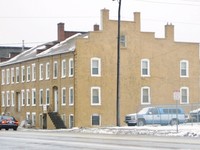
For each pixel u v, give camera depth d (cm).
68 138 3675
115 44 6856
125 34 6912
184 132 4016
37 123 7525
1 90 8806
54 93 7175
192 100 7306
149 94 7038
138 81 6975
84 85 6656
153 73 7088
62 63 6962
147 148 2545
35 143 3094
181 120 6009
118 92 5625
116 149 2503
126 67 6900
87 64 6681
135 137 3719
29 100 7838
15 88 8306
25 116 7956
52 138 3688
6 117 6062
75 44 6681
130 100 6894
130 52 6931
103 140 3366
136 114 5953
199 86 7369
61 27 7919
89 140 3378
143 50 7038
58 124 6781
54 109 7150
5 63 8606
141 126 5509
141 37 7031
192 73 7338
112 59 6825
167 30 7219
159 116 5959
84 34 7412
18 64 8231
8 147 2772
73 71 6669
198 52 7381
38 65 7588
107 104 6769
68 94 6794
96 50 6738
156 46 7125
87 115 6650
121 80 6850
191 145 2786
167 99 7150
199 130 4197
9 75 8531
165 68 7169
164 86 7150
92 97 6694
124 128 5028
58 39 7938
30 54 8219
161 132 4203
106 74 6781
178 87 7238
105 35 6800
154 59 7106
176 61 7244
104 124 6725
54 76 7144
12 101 8388
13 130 5959
